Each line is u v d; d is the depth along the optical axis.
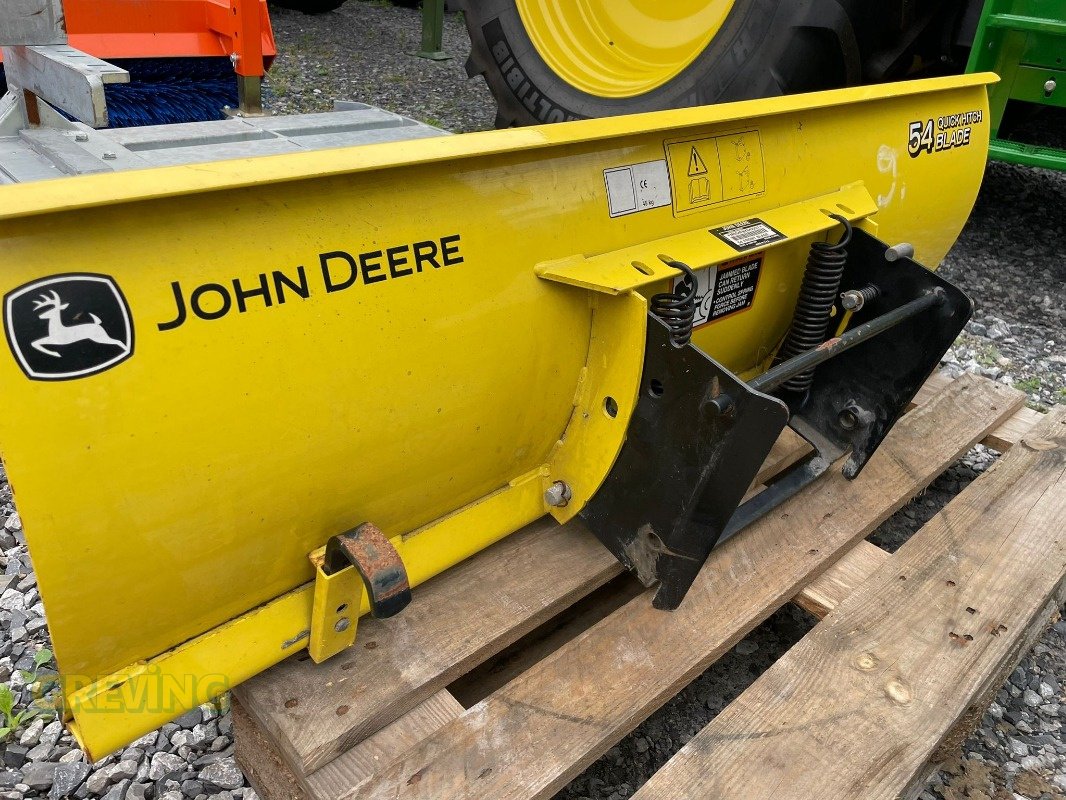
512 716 1.26
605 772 1.53
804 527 1.70
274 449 1.05
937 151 2.01
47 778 1.46
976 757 1.58
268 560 1.16
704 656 1.39
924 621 1.51
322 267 1.03
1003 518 1.77
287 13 7.17
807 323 1.72
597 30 2.90
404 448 1.21
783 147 1.63
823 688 1.36
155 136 1.38
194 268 0.93
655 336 1.26
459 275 1.17
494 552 1.54
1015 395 2.23
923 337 1.68
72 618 0.98
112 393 0.90
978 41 2.92
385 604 1.13
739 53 2.33
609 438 1.39
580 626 1.63
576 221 1.30
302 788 1.21
